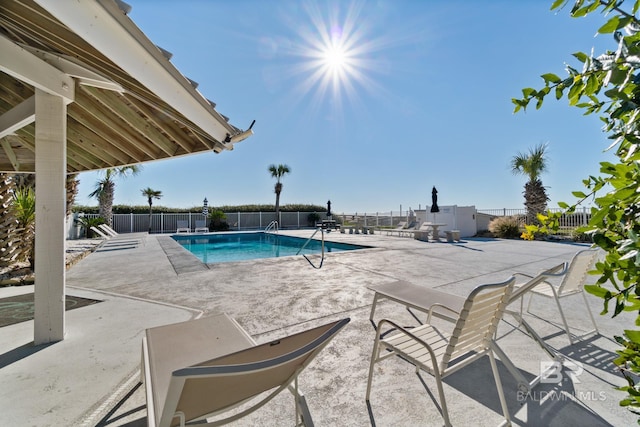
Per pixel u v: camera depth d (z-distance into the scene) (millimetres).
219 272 5566
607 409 1818
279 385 1421
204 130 2721
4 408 1812
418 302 2725
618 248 742
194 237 15477
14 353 2465
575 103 896
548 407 1843
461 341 1691
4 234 5582
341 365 2303
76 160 5109
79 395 1945
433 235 11594
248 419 1742
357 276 5223
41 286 2627
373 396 1946
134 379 2115
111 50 1628
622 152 875
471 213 13641
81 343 2654
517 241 11219
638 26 696
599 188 937
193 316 3318
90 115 3654
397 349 1899
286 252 11133
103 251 8477
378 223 19609
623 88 724
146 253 8062
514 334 2861
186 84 2131
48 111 2559
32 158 4980
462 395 1966
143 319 3227
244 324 3086
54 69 2496
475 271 5602
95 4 1446
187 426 1197
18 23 1972
